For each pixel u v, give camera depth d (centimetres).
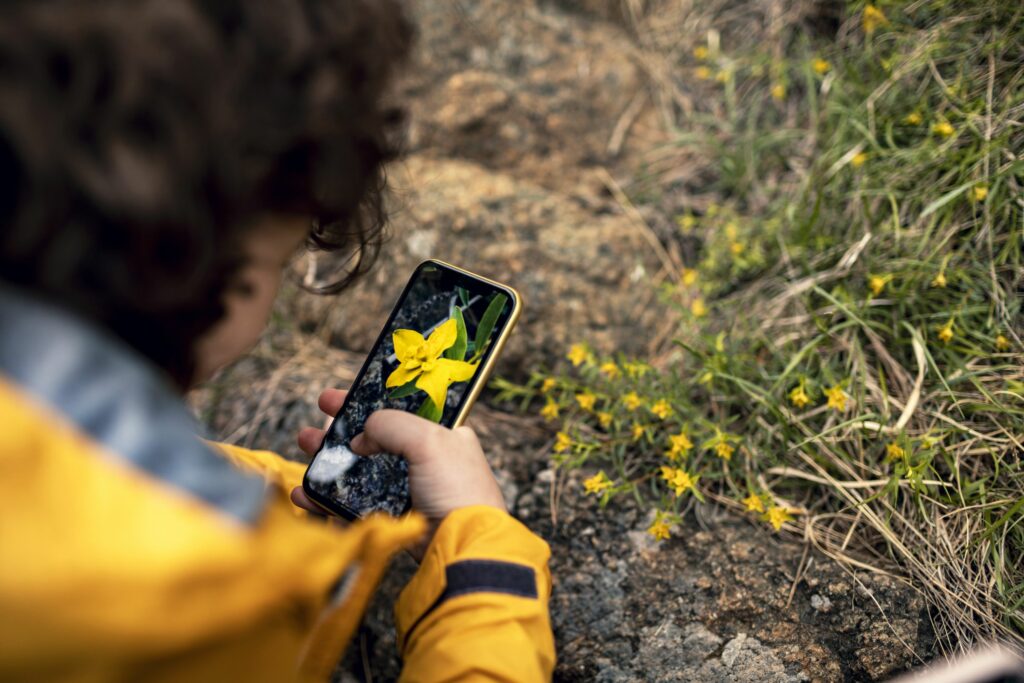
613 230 176
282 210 67
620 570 134
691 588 130
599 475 136
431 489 89
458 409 97
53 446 52
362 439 99
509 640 77
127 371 56
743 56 201
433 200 173
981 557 127
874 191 156
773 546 133
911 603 125
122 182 51
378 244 110
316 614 67
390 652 135
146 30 52
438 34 195
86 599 50
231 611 54
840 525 136
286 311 176
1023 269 143
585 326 163
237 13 57
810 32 198
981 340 144
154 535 51
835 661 122
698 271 170
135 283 55
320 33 61
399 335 105
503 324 100
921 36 169
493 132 190
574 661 128
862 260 156
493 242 170
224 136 56
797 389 136
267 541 58
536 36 203
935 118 163
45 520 50
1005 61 160
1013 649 120
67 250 52
